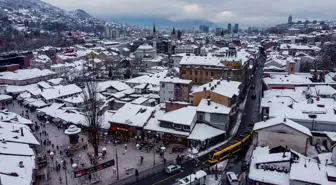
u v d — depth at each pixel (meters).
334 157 50.00
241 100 108.31
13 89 125.69
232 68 109.50
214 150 64.19
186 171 59.44
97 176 57.62
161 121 75.06
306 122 66.31
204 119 77.12
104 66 181.75
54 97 111.62
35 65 181.25
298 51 191.00
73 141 72.06
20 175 46.38
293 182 45.69
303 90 94.56
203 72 113.00
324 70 130.00
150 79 126.81
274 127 60.50
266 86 106.38
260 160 52.56
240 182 53.81
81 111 97.19
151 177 57.53
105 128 79.56
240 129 80.38
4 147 55.06
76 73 164.88
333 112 69.38
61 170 61.03
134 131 77.50
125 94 113.75
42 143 74.69
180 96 97.31
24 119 81.81
